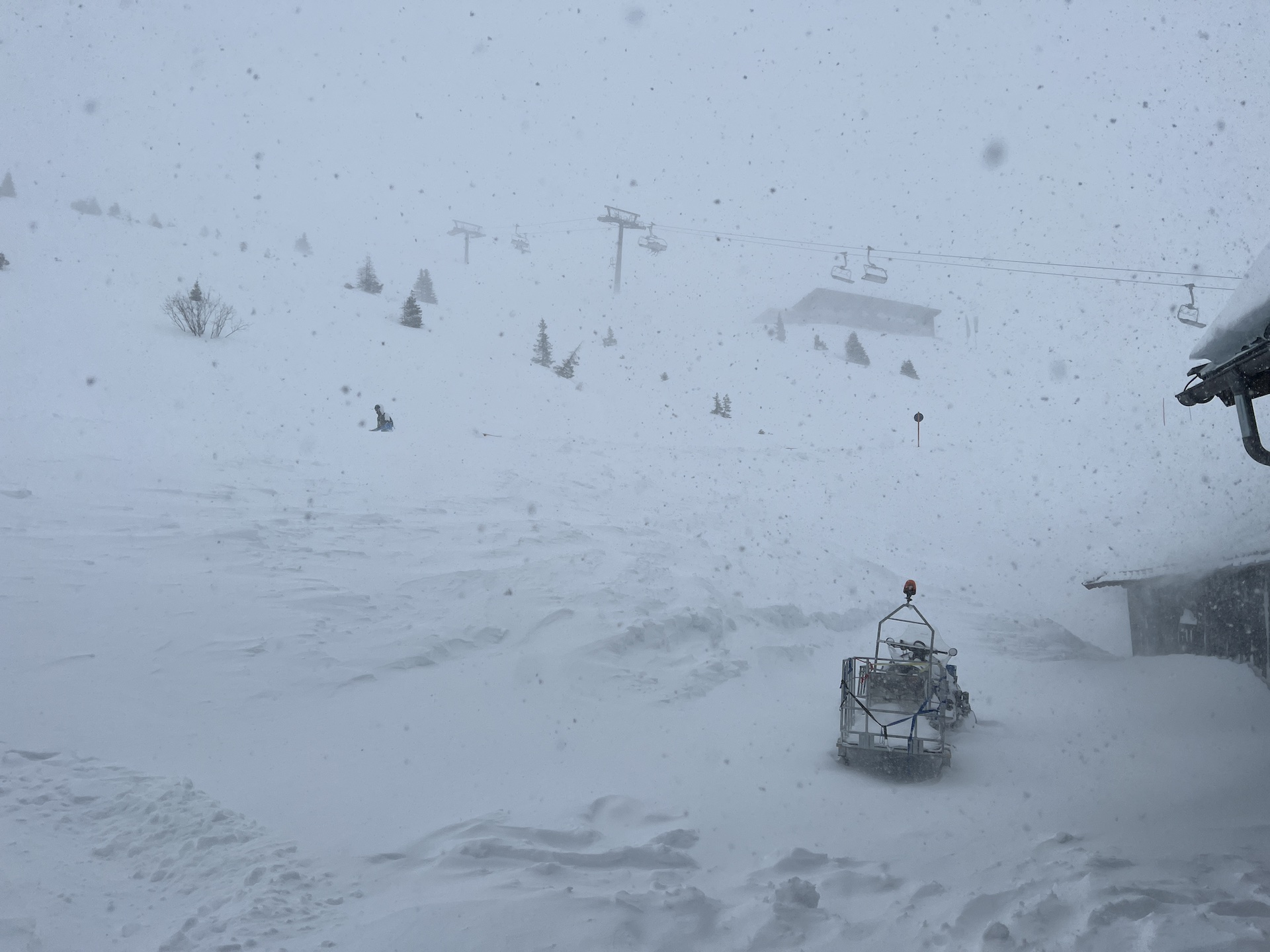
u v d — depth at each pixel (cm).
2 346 2098
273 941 369
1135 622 1266
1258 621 987
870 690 765
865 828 559
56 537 1053
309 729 692
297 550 1129
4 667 722
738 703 877
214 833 484
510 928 376
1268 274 580
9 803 500
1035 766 720
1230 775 675
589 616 994
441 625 950
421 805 559
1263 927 373
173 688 730
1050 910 399
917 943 380
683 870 479
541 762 662
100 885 421
